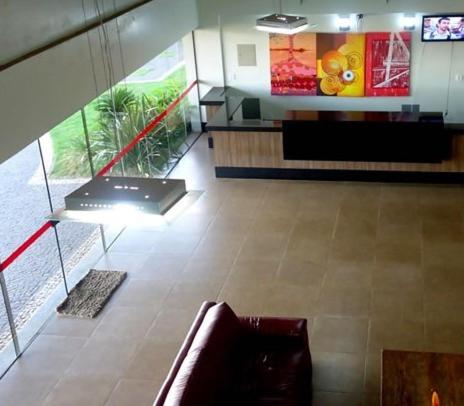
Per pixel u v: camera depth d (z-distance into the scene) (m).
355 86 12.95
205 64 13.37
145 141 10.85
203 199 10.42
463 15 11.84
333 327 7.17
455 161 10.20
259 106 12.56
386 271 8.11
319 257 8.52
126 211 5.10
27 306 8.08
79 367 6.88
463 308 7.33
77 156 9.73
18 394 6.57
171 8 11.22
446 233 8.88
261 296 7.81
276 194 10.45
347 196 10.19
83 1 7.94
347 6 12.17
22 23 6.56
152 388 6.50
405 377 5.41
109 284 8.20
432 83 12.66
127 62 9.20
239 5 12.66
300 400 5.62
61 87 7.21
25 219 10.06
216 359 5.51
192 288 8.08
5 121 6.14
